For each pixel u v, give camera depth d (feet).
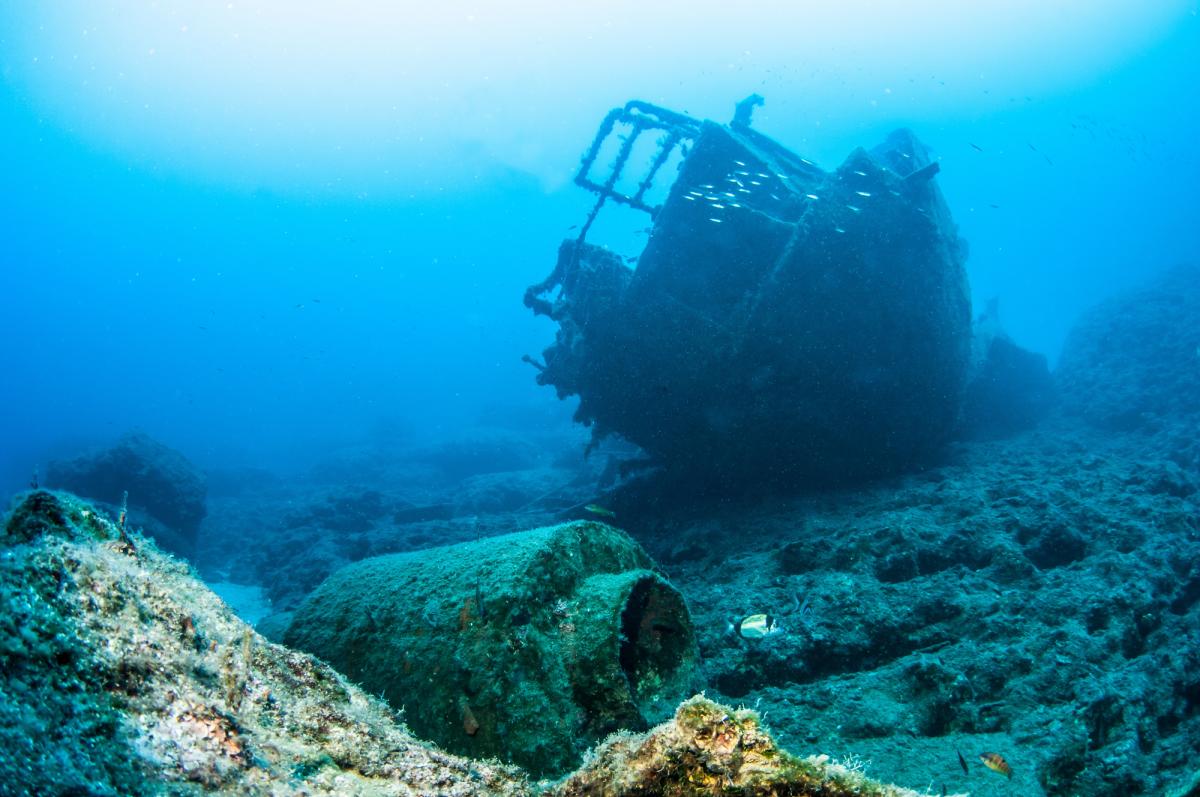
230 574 51.11
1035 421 53.21
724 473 34.22
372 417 226.38
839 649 19.03
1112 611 18.75
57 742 4.10
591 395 35.01
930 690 16.62
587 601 13.96
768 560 25.31
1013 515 24.77
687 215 31.07
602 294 32.73
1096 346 63.72
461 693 12.75
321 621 16.42
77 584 5.25
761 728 5.13
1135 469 31.94
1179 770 13.51
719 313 31.01
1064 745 14.01
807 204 29.76
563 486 59.52
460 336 391.86
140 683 4.95
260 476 101.19
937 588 20.97
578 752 12.03
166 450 55.16
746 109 37.52
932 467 35.53
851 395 31.32
